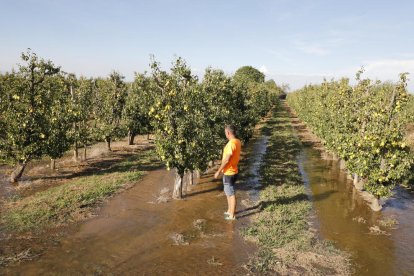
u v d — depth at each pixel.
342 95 15.88
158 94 11.14
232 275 6.77
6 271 6.55
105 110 19.30
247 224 9.28
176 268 6.94
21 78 12.68
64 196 10.87
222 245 8.03
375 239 8.69
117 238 8.20
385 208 11.00
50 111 13.50
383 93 12.14
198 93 11.64
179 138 10.27
